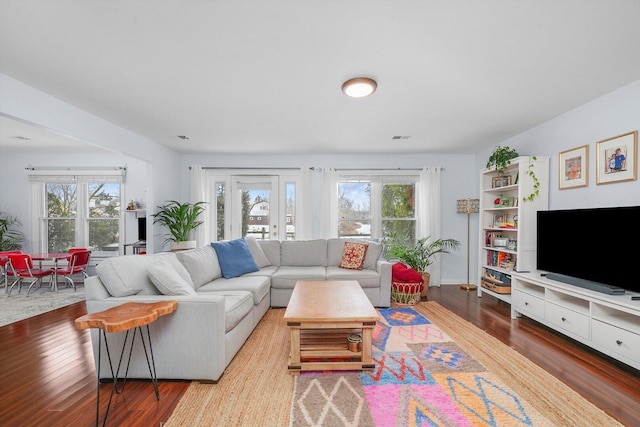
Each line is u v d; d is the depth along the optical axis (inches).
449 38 70.2
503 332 110.7
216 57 78.9
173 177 189.9
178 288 83.1
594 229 98.7
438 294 169.3
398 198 200.5
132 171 207.3
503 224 150.1
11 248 197.5
